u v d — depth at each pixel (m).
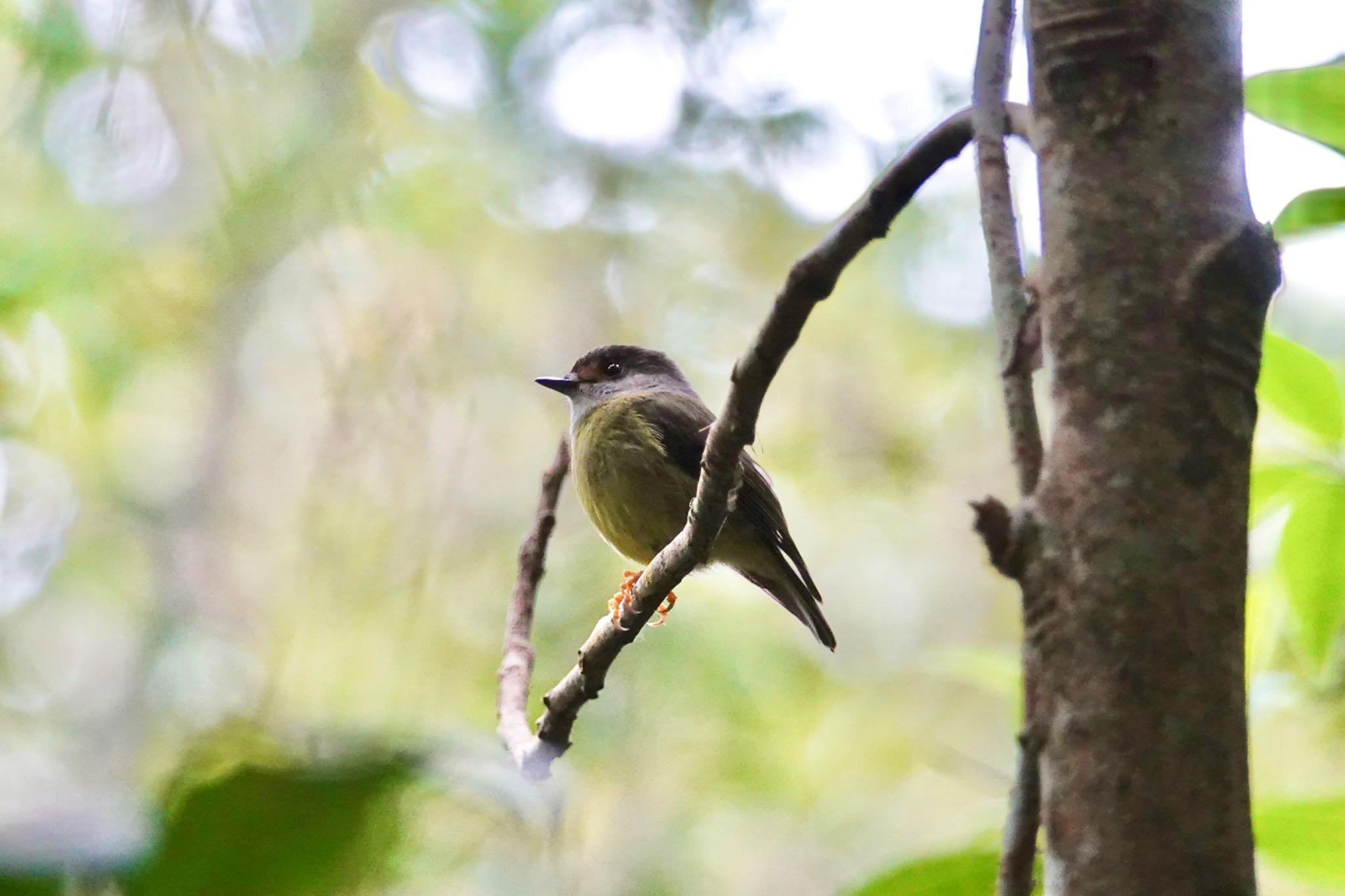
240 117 13.89
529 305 16.52
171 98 13.59
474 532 13.78
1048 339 2.48
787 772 14.11
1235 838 2.18
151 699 13.43
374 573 11.47
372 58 15.62
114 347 14.62
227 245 14.20
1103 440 2.34
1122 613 2.25
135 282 14.47
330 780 1.65
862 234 3.14
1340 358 5.95
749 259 17.25
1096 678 2.24
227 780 1.63
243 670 13.49
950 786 14.60
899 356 17.69
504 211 16.39
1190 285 2.38
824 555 17.25
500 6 16.09
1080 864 2.18
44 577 15.26
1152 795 2.17
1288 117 3.58
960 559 17.23
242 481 15.24
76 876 1.54
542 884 4.52
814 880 13.78
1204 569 2.28
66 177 13.69
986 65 2.91
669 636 13.73
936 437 17.53
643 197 16.86
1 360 13.80
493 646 12.42
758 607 14.64
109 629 15.31
